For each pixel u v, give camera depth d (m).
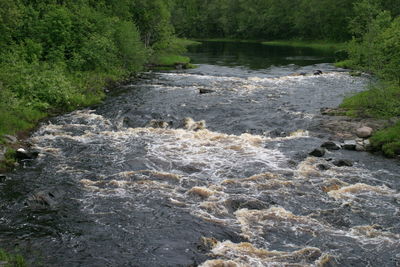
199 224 12.24
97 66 35.25
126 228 11.95
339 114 23.56
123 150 18.61
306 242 11.41
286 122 22.84
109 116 24.45
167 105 26.69
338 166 16.83
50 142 19.67
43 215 12.61
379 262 10.57
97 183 14.96
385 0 66.19
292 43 98.00
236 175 15.81
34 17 32.50
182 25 130.25
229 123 22.94
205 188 14.41
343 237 11.67
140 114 24.75
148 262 10.39
